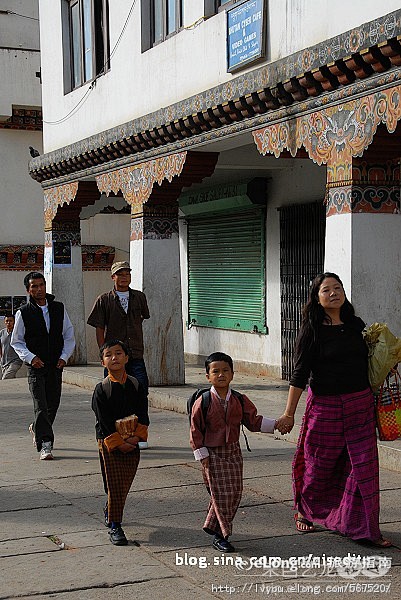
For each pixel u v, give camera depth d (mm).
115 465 6176
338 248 8672
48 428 9047
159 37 12719
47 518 6812
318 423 5992
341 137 8555
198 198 16469
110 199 18297
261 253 14719
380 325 6066
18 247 20797
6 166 21031
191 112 11031
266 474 8062
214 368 5879
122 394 6215
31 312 9047
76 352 16453
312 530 6285
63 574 5547
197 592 5215
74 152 14742
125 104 13609
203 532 6367
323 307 5980
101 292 21266
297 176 13664
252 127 10117
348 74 8281
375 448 5922
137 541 6184
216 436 5895
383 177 8570
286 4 9500
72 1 15758
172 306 13133
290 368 13891
